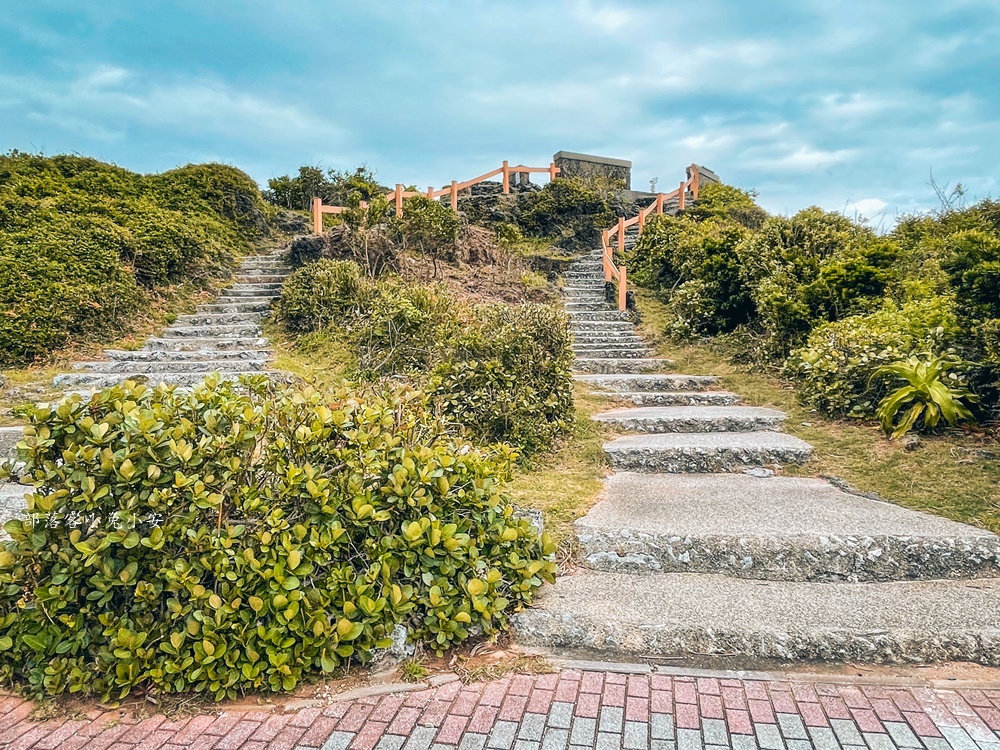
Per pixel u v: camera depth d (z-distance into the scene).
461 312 7.46
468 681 2.65
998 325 4.71
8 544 2.67
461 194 17.27
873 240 8.45
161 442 2.66
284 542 2.67
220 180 12.98
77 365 7.13
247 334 8.67
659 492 4.57
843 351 5.99
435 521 2.90
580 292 11.60
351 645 2.66
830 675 2.67
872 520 3.90
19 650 2.62
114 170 12.37
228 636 2.59
